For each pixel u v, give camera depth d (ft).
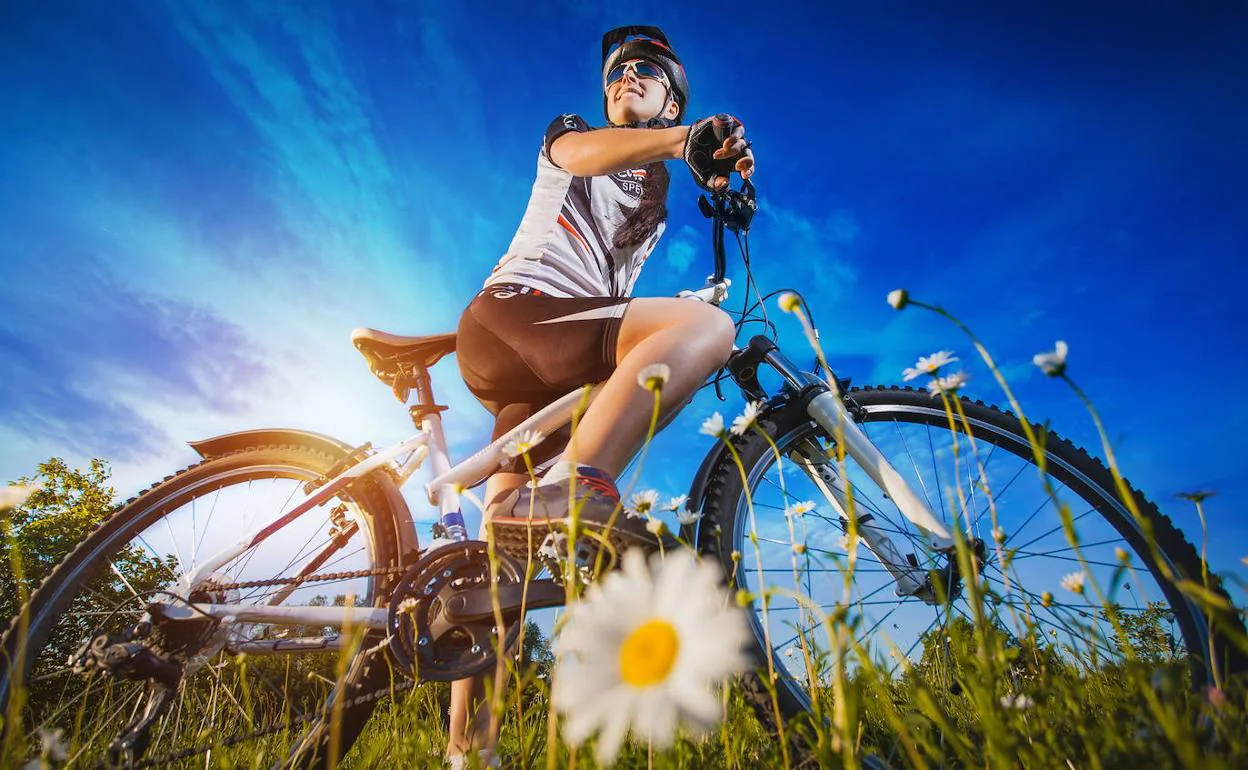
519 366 5.57
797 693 4.27
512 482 5.90
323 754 5.07
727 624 1.47
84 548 6.47
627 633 1.54
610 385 4.88
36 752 4.55
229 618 5.48
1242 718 2.64
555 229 5.89
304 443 6.92
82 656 5.19
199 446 7.04
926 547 4.24
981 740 3.07
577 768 3.12
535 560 4.66
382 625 5.38
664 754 2.89
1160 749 2.38
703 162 5.00
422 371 6.77
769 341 6.01
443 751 4.57
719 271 6.48
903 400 5.86
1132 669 2.29
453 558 4.96
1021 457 5.51
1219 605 2.15
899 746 3.32
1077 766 2.63
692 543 4.91
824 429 5.69
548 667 4.05
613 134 5.36
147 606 5.50
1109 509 5.02
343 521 6.55
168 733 5.43
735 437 5.45
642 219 6.47
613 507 4.17
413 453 6.52
